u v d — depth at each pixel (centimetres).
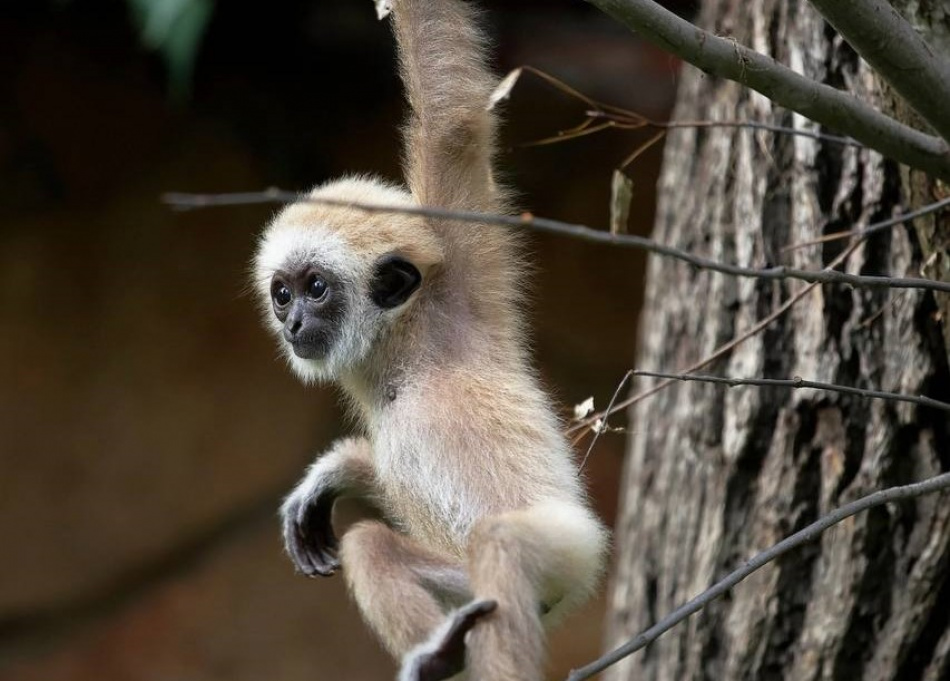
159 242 2588
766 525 1423
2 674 2498
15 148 2547
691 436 1565
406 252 1217
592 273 2653
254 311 2603
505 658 920
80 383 2559
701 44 902
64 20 2564
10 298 2548
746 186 1466
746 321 1457
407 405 1188
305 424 2603
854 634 1349
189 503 2564
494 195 1268
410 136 1293
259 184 2592
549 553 984
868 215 1341
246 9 2552
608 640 1742
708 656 1509
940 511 1301
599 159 2616
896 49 927
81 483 2545
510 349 1210
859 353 1353
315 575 1247
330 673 2548
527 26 2631
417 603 1062
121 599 2572
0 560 2517
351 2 2578
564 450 1152
